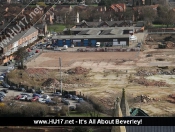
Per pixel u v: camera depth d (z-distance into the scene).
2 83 196.62
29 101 164.38
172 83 198.25
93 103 151.12
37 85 196.38
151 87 191.25
